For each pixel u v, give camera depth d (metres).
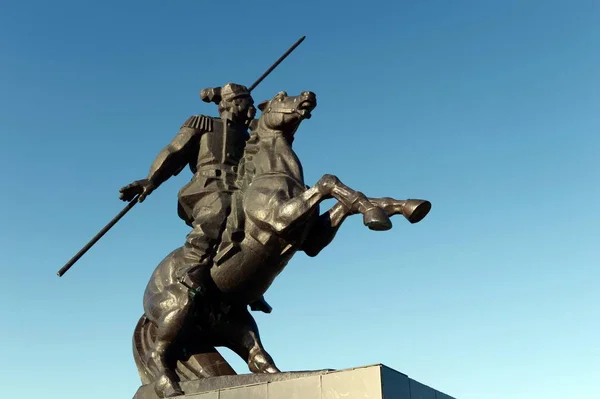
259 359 6.43
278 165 6.25
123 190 6.82
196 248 6.37
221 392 5.45
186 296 6.21
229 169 6.75
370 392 4.62
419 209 5.36
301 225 5.87
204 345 6.51
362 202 5.52
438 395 5.50
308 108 6.38
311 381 4.95
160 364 6.14
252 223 6.08
